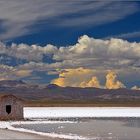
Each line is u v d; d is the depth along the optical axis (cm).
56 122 7769
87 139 4512
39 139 4281
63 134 5150
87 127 6481
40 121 8000
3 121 7806
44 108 15700
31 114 11344
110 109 15250
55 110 13962
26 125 6894
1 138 4381
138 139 4653
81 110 14212
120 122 7881
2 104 8025
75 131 5694
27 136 4641
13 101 8112
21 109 8181
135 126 6762
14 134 4916
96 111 13500
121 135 5112
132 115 11200
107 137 4841
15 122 7581
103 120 8694
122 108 16575
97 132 5553
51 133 5234
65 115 11069
